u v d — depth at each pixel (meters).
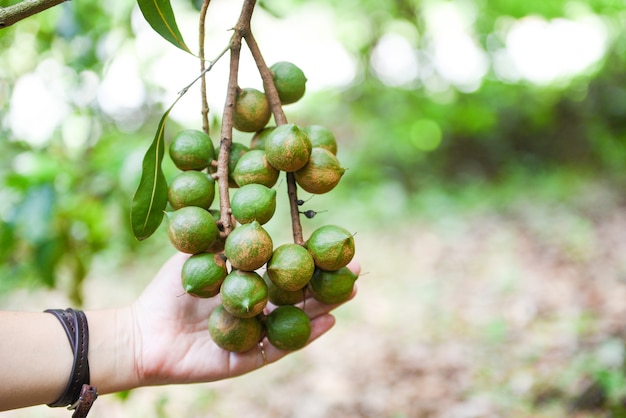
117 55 1.14
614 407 1.08
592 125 3.22
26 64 1.12
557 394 1.16
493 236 2.37
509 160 3.26
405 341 1.55
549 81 3.34
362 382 1.38
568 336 1.39
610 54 3.22
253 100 0.63
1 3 0.75
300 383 1.40
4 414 1.23
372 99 3.48
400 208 2.77
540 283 1.81
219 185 0.61
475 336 1.51
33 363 0.60
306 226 2.61
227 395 1.37
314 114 3.48
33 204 0.88
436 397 1.27
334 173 0.61
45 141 1.04
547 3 3.20
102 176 0.97
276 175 0.62
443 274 2.01
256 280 0.58
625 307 1.50
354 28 3.53
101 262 2.13
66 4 1.00
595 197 2.70
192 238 0.58
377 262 2.20
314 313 0.69
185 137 0.62
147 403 1.29
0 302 1.83
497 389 1.23
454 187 3.10
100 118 1.14
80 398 0.61
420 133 3.29
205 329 0.69
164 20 0.61
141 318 0.69
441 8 3.39
